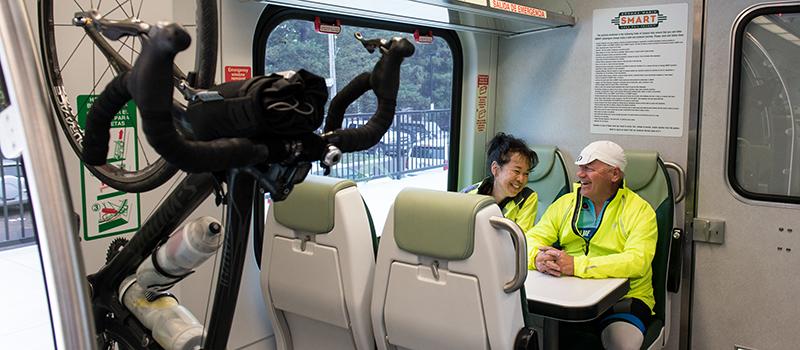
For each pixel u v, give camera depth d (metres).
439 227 2.17
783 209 3.45
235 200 0.82
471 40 4.16
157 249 1.03
